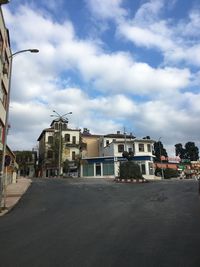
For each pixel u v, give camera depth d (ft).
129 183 135.95
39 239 33.30
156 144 333.83
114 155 237.04
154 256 25.91
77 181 151.94
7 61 107.86
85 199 75.61
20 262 24.76
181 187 104.73
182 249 28.07
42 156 279.90
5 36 100.22
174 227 38.63
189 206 58.34
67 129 269.64
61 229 38.96
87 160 229.86
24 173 313.53
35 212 56.80
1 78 96.53
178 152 417.69
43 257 26.08
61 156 249.75
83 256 26.18
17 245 30.81
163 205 61.11
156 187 107.04
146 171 219.82
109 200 72.49
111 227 39.58
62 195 85.92
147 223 41.86
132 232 36.11
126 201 69.82
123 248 28.78
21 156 314.14
